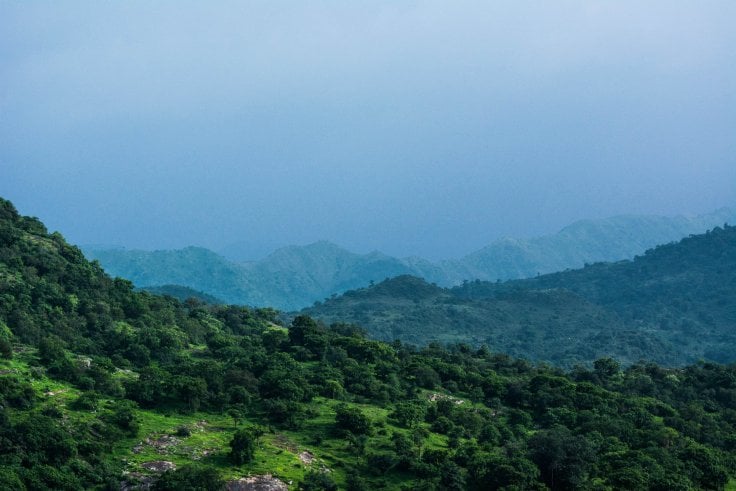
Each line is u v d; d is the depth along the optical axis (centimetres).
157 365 16488
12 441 10969
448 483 12169
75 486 10562
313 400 15075
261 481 11406
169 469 11350
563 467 12619
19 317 16000
